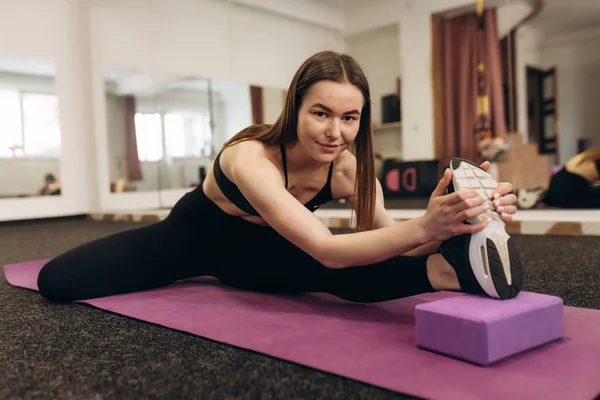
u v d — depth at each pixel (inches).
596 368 30.4
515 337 32.4
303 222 39.1
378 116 282.4
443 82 255.9
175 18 224.2
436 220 35.3
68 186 200.7
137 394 29.9
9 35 181.9
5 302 57.7
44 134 199.3
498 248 35.0
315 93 39.3
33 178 200.4
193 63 231.5
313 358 33.9
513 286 35.2
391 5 263.6
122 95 216.5
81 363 35.9
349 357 33.8
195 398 29.0
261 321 43.5
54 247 116.3
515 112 276.7
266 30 257.6
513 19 243.9
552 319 34.9
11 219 185.2
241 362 34.6
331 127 39.6
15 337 43.3
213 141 245.6
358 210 47.2
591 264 68.2
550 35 309.7
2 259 98.3
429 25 251.0
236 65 246.8
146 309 49.9
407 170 229.0
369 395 28.4
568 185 133.5
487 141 173.0
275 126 44.6
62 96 197.5
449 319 32.9
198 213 54.6
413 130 260.8
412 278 41.2
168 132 231.5
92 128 203.6
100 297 56.3
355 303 48.9
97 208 205.2
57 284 55.0
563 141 318.3
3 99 194.2
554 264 69.3
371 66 286.5
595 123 307.9
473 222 35.3
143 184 224.8
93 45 200.8
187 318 45.7
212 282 62.3
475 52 247.0
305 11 266.4
